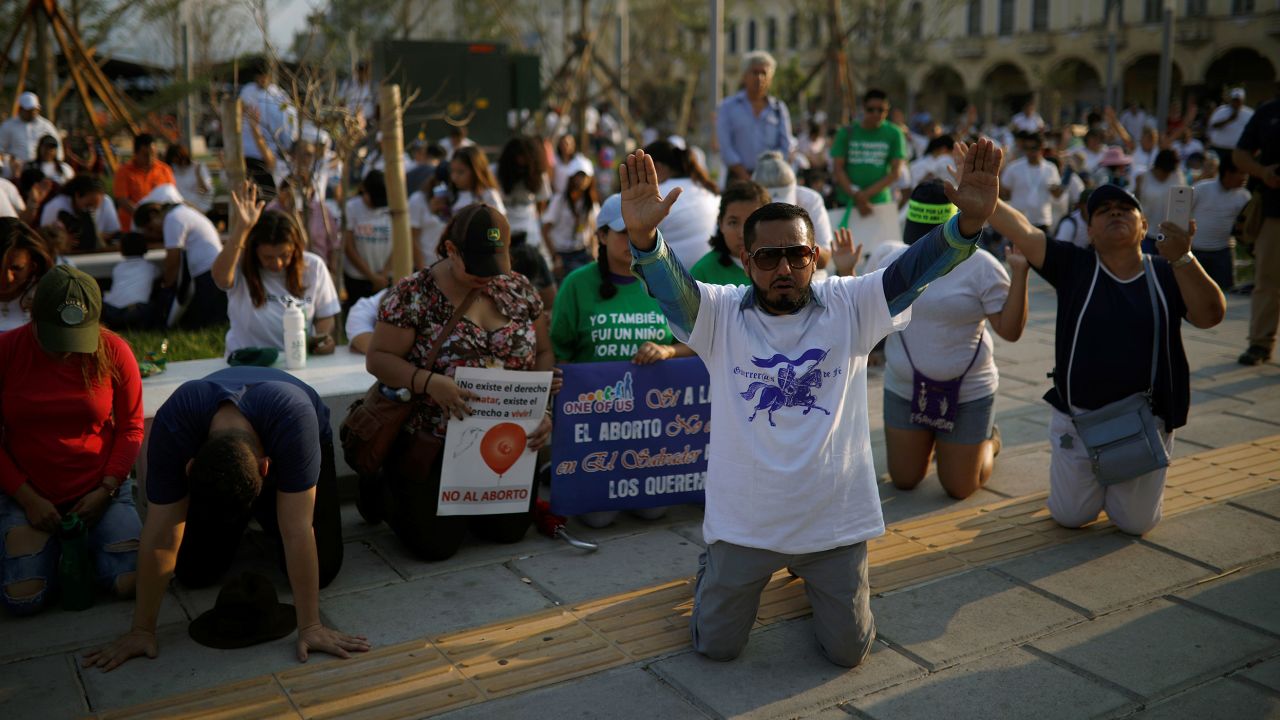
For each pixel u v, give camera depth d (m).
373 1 18.89
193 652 3.71
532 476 4.60
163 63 17.64
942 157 11.51
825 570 3.53
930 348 5.05
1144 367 4.52
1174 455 5.88
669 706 3.41
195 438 3.59
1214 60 44.62
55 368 4.03
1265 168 7.47
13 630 3.90
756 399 3.41
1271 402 6.93
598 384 4.75
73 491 4.12
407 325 4.29
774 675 3.60
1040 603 4.12
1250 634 3.87
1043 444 6.15
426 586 4.30
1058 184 12.50
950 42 52.88
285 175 8.64
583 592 4.25
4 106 15.31
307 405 3.68
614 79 21.09
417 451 4.37
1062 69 48.72
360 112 8.45
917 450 5.30
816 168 15.54
